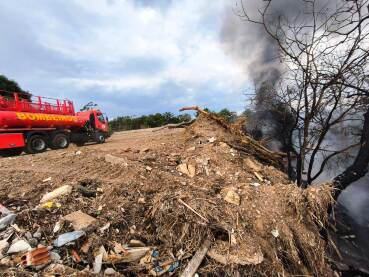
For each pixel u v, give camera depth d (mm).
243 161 5625
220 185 4426
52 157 6559
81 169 5117
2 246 2492
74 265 2488
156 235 3273
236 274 2875
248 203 3830
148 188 4043
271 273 3027
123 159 5242
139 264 2822
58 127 11586
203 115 7453
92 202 3645
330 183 4348
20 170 5465
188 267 2840
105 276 2424
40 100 11031
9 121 9398
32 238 2721
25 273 2143
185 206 3516
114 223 3211
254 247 3131
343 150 5250
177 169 5020
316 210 3842
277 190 4129
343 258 4250
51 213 3252
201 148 5973
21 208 3559
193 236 3174
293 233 3543
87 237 2863
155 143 7496
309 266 3445
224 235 3258
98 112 14266
